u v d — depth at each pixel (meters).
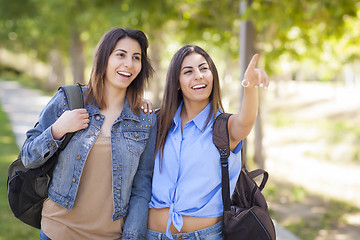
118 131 2.35
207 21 9.05
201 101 2.47
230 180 2.37
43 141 2.18
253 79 2.18
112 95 2.41
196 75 2.38
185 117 2.52
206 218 2.34
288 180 8.75
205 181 2.31
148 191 2.44
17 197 2.38
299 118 20.64
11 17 20.39
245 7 6.85
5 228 4.85
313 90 32.97
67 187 2.28
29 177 2.30
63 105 2.33
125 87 2.38
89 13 10.51
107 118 2.37
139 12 8.21
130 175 2.34
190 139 2.38
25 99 23.56
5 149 9.46
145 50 2.48
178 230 2.30
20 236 4.65
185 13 8.91
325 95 27.44
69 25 15.98
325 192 7.88
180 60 2.44
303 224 5.95
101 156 2.31
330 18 6.93
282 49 8.62
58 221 2.32
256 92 2.20
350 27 7.38
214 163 2.32
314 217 6.31
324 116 20.66
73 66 19.94
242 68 6.99
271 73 8.85
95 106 2.36
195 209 2.33
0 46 45.78
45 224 2.36
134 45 2.39
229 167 2.35
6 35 29.84
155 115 2.52
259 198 2.46
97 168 2.31
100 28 11.22
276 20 6.54
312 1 5.79
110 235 2.35
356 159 11.05
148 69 2.51
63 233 2.31
